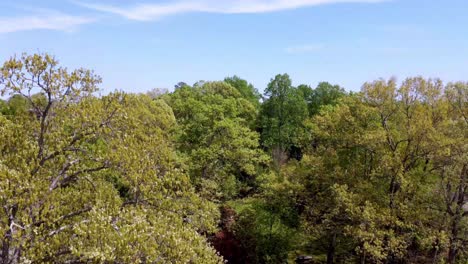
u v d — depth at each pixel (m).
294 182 29.89
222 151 31.92
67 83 13.38
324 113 33.38
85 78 14.01
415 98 28.20
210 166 32.47
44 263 11.34
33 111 14.08
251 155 33.53
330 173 28.28
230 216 31.28
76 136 13.61
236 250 28.80
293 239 29.56
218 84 56.34
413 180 25.38
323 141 31.86
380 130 26.17
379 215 23.80
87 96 14.19
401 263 27.30
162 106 46.62
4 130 13.38
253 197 35.44
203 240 14.76
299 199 30.39
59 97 13.42
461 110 27.56
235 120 36.56
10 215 11.09
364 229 24.64
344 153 29.58
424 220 24.73
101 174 16.16
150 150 15.23
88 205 14.10
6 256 11.21
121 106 14.33
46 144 13.46
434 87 27.84
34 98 14.38
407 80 28.27
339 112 29.62
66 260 12.38
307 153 33.38
